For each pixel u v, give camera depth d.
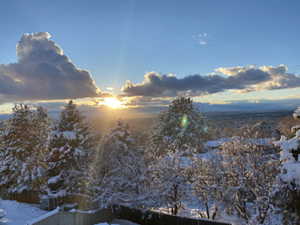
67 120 24.14
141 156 21.75
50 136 23.70
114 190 19.88
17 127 26.42
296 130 11.02
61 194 21.39
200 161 19.69
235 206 17.55
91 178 20.16
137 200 19.20
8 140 26.56
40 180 24.98
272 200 13.55
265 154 17.48
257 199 14.63
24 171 25.14
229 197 17.50
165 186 18.94
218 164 18.59
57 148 22.92
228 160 18.17
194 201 21.12
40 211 21.12
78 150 22.16
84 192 21.16
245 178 16.58
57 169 22.67
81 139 22.88
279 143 10.90
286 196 10.00
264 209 14.27
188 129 36.38
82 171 22.11
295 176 9.51
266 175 15.81
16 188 24.95
